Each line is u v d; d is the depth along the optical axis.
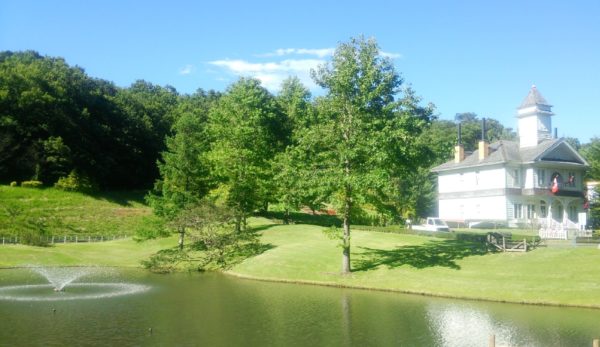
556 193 65.94
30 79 88.25
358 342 19.38
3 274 39.44
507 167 65.94
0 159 81.50
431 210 84.12
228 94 66.06
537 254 34.38
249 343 19.19
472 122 143.00
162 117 110.31
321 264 38.72
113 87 118.38
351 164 34.78
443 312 24.67
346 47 34.00
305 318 23.50
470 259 35.59
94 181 88.81
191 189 54.25
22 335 20.14
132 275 40.00
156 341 19.41
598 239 39.94
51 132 86.06
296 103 67.44
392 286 31.70
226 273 40.88
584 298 25.92
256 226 58.72
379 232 53.59
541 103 69.25
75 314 24.34
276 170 54.94
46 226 67.50
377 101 34.66
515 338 19.75
